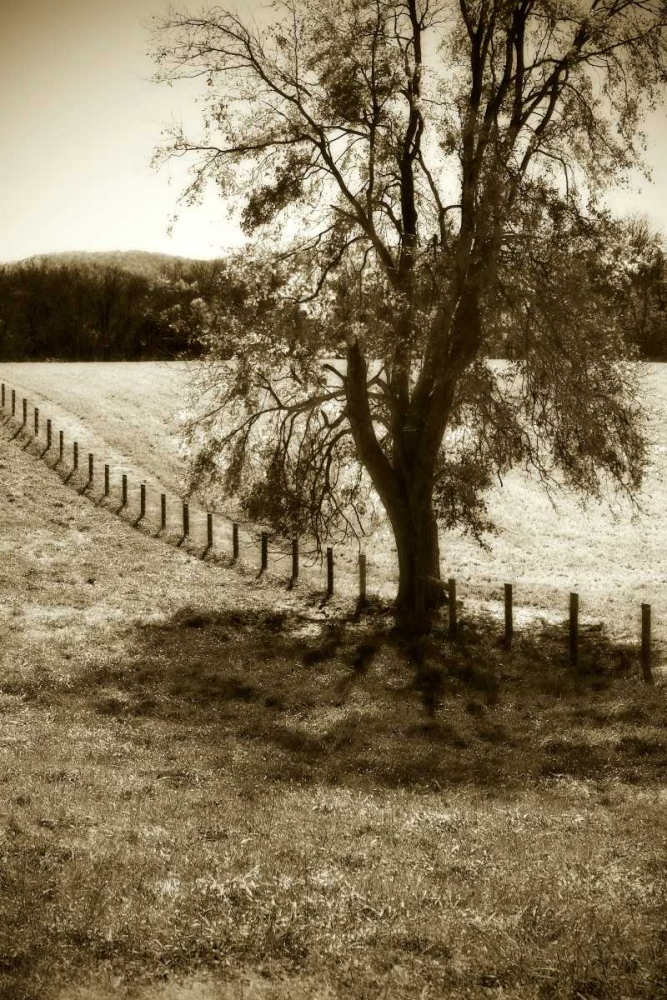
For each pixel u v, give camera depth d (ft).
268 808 38.52
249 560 102.47
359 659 70.59
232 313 82.33
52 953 23.70
